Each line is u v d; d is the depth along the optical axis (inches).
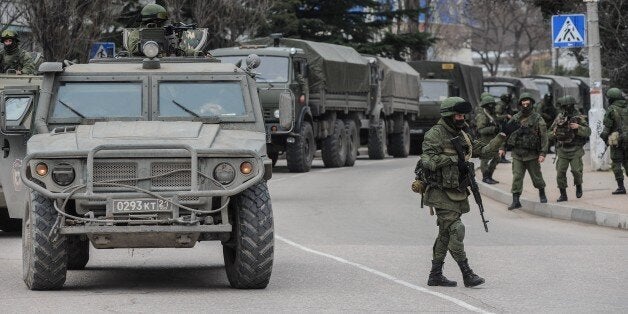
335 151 4490.7
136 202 1425.9
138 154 1439.5
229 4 5009.8
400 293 1477.6
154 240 1438.2
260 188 1497.3
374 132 5167.3
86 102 1610.5
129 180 1440.7
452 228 1513.3
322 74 4274.1
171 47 1861.5
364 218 2573.8
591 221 2511.1
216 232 1462.8
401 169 4382.4
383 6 7180.1
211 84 1643.7
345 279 1614.2
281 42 4298.7
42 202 1446.9
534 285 1553.9
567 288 1523.1
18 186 1972.2
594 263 1790.1
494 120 3243.1
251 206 1476.4
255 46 4094.5
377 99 5132.9
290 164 4124.0
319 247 2016.5
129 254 1955.0
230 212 1523.1
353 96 4707.2
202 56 1873.8
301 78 4018.2
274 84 3890.3
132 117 1604.3
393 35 7052.2
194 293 1476.4
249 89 1648.6
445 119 1509.6
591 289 1514.5
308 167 4183.1
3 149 1998.0
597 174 3491.6
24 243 1504.7
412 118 5866.1
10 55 2471.7
